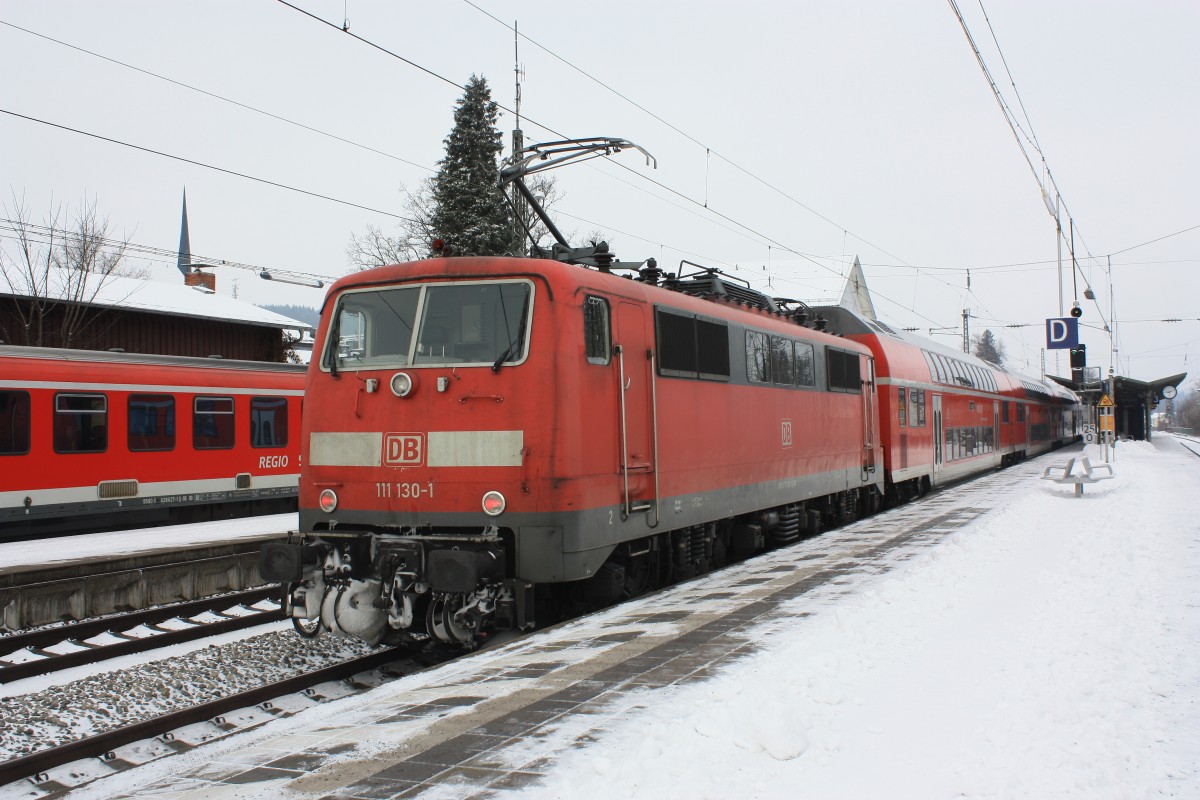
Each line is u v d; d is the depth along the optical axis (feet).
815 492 45.93
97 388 53.21
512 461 25.39
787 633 23.39
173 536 47.62
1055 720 16.03
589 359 26.76
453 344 26.63
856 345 54.60
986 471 107.04
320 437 27.96
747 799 13.01
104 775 20.42
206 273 116.06
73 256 87.10
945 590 28.89
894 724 16.10
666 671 20.12
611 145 40.57
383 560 26.00
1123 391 192.65
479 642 27.43
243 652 29.71
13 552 41.11
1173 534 42.42
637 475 29.09
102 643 31.71
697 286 39.73
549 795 13.28
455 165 109.40
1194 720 16.26
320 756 15.76
